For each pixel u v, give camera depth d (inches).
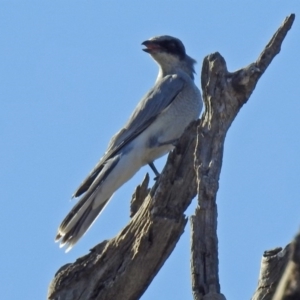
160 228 430.0
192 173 434.0
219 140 416.2
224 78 423.2
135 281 435.8
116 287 436.1
